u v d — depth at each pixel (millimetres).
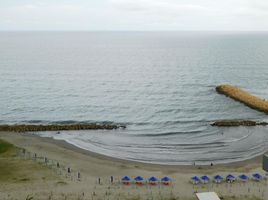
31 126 80375
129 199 46688
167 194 48375
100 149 68812
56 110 99375
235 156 65750
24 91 124375
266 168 31500
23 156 62281
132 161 62781
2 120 88750
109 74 169875
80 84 140625
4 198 45781
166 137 76812
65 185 50750
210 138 75938
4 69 176375
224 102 106000
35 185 50250
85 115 94625
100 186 50906
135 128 83250
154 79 154125
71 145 70375
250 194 48312
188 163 62156
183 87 133250
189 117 92375
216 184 52062
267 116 90500
